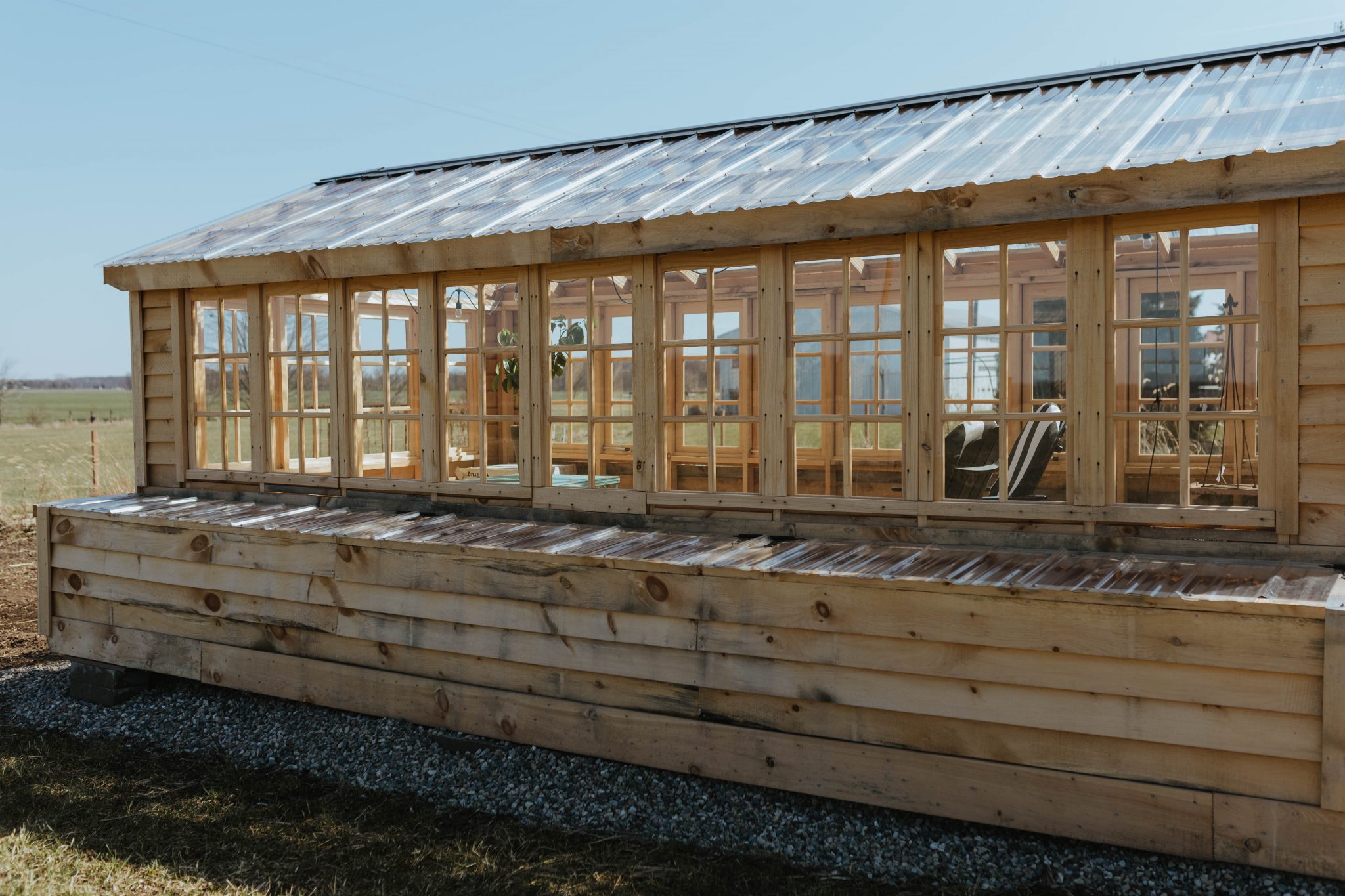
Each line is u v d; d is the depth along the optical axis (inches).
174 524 220.2
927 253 170.7
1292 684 124.9
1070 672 136.9
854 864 145.6
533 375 210.4
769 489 186.5
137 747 205.5
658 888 140.8
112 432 1209.4
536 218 207.3
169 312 258.1
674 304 307.0
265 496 245.6
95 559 232.4
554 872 146.2
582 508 206.4
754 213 177.2
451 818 165.8
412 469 286.2
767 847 151.7
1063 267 261.3
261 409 245.0
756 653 157.6
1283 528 148.7
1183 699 130.6
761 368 186.2
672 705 166.9
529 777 175.9
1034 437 199.8
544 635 177.0
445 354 220.2
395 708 194.5
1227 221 150.9
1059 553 161.3
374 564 193.5
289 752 196.5
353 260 221.3
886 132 219.8
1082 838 138.2
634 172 239.9
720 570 159.3
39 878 145.2
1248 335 226.1
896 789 149.9
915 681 147.5
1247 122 160.7
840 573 150.9
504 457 239.8
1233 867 135.6
